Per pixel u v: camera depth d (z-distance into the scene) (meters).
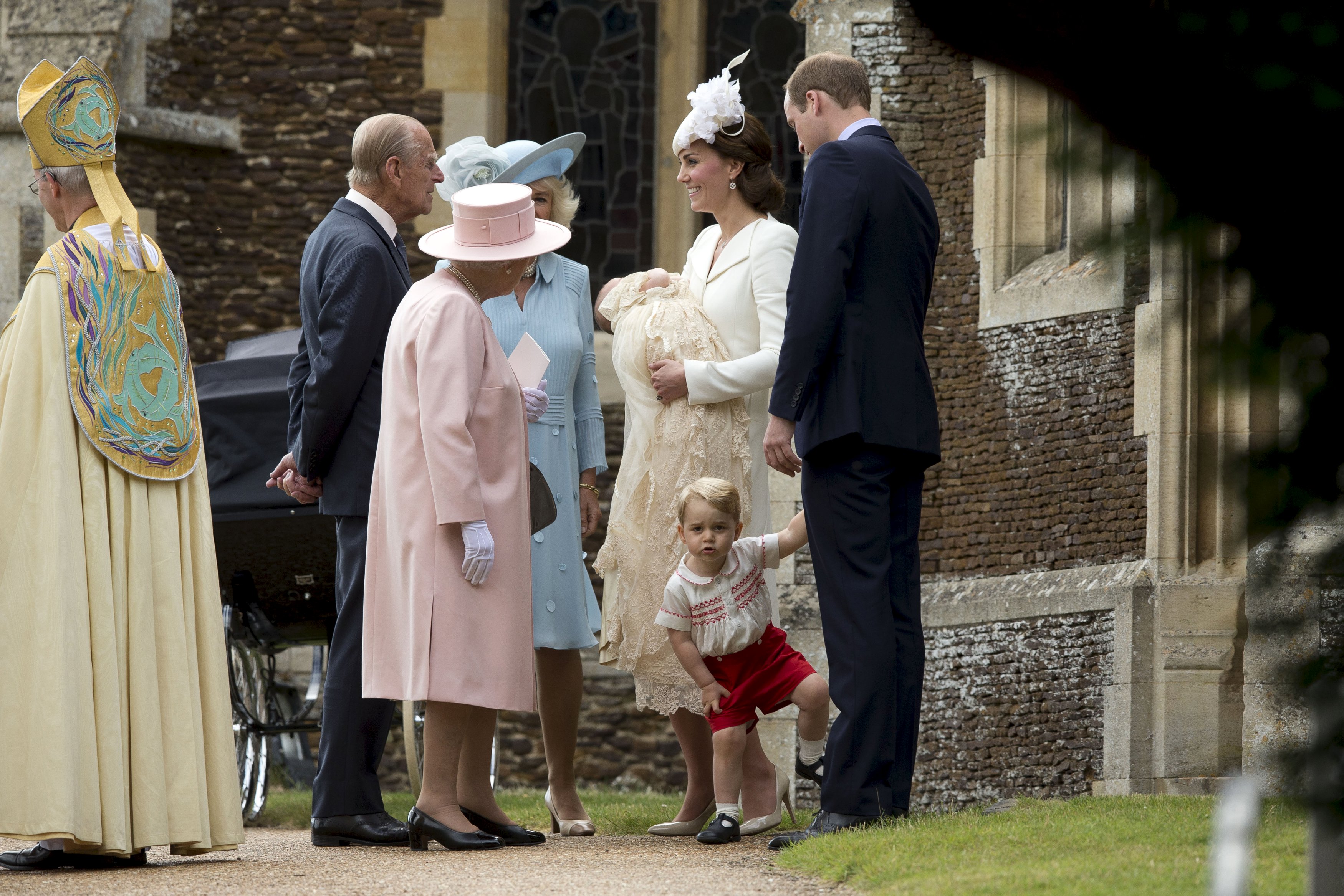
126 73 32.69
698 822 15.75
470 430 13.57
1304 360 3.99
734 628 14.21
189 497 14.40
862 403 12.98
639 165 35.25
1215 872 5.55
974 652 25.52
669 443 15.28
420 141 16.02
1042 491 25.05
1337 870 5.51
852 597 12.97
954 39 3.51
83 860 13.47
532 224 14.19
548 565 16.05
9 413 13.40
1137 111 3.68
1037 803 15.80
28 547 13.12
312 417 15.16
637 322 15.64
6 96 32.75
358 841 14.98
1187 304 4.19
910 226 13.40
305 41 34.06
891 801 13.09
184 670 13.75
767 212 16.28
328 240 15.62
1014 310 25.41
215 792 13.93
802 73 14.28
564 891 10.70
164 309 14.46
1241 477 4.20
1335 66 3.63
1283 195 3.79
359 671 15.19
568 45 35.44
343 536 15.41
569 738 16.45
